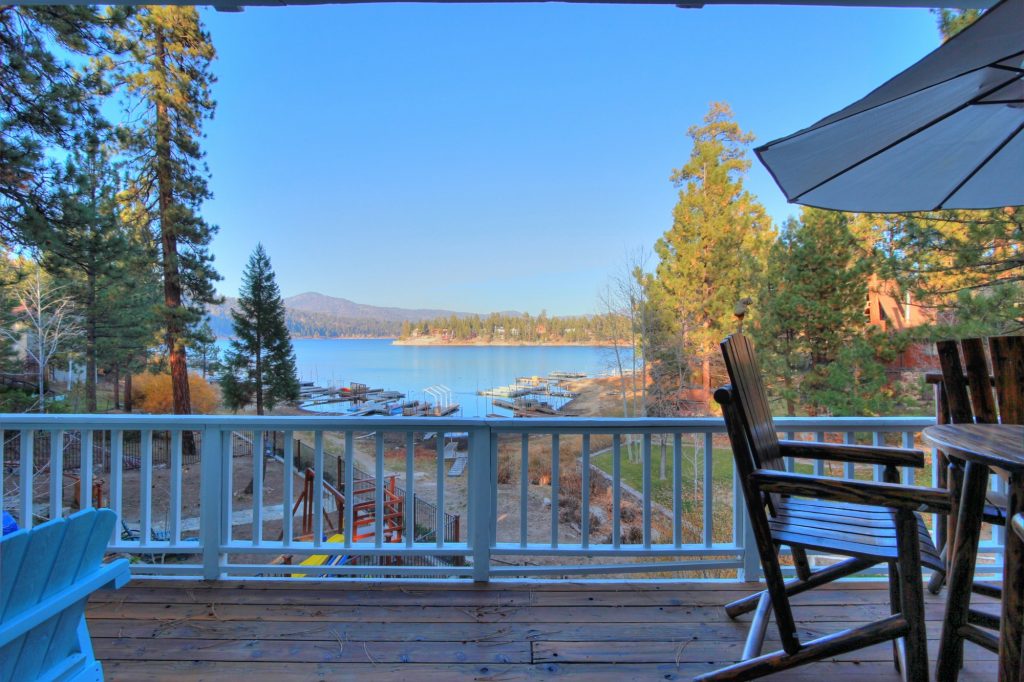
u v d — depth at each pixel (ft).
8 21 21.80
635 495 36.50
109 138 26.30
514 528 31.40
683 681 4.75
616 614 5.97
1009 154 5.51
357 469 50.42
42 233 23.11
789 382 34.27
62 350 45.65
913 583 4.13
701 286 47.60
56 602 2.92
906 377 30.22
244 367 61.67
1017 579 3.68
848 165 5.63
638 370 51.96
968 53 4.02
